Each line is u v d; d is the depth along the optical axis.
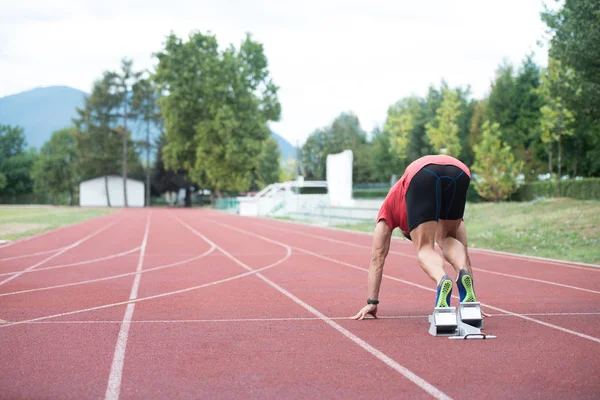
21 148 124.88
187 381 4.57
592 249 15.21
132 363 5.12
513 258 14.87
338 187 37.19
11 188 114.31
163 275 11.88
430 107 77.25
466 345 5.72
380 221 6.98
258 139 66.62
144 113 93.12
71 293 9.47
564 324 6.77
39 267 13.26
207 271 12.58
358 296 9.10
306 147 106.31
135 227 30.55
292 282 10.81
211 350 5.59
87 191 93.50
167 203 109.69
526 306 8.06
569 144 38.91
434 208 6.20
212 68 64.81
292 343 5.88
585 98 20.69
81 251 17.22
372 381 4.55
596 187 29.56
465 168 6.29
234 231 27.58
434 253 6.21
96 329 6.62
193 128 67.12
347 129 102.12
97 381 4.59
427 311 7.74
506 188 33.56
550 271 12.16
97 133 91.31
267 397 4.17
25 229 27.11
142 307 8.13
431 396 4.17
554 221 20.19
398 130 73.06
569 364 5.00
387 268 12.92
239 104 65.06
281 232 26.89
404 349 5.57
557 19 21.50
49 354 5.45
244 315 7.49
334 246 19.30
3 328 6.68
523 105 48.19
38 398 4.17
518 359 5.17
